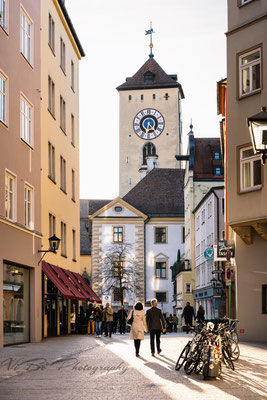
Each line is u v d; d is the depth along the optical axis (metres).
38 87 31.38
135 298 82.38
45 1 36.12
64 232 42.03
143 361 19.88
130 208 85.06
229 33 30.70
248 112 29.47
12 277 26.62
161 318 22.33
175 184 92.50
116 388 13.73
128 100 124.12
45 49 35.91
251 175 28.97
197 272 70.94
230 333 19.42
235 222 29.28
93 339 33.97
